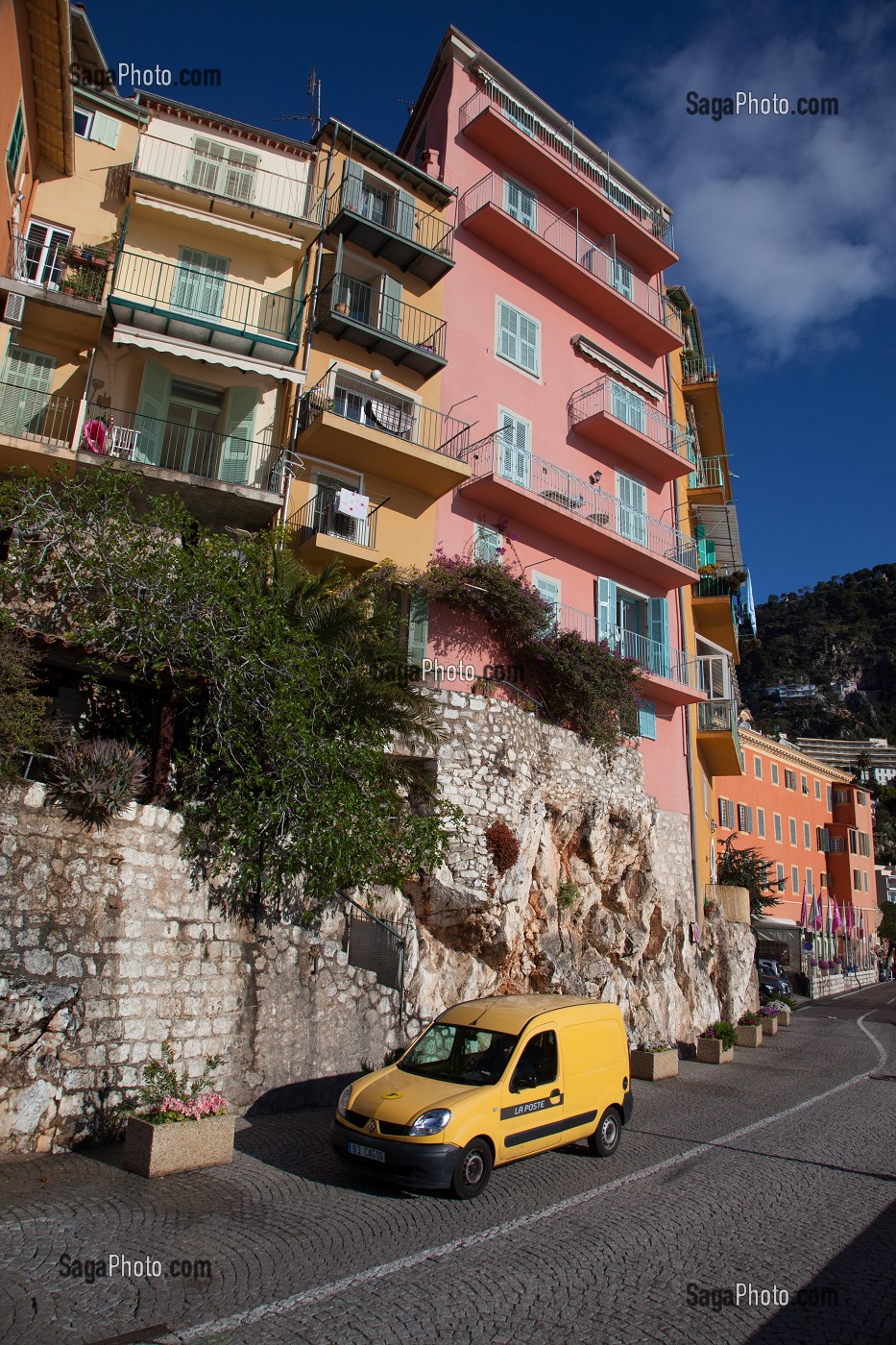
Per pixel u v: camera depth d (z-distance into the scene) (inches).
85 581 452.1
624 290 1061.8
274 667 461.1
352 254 777.6
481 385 861.2
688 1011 832.3
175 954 401.7
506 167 957.8
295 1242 266.4
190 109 724.7
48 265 665.0
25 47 593.0
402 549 751.1
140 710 509.0
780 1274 261.4
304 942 461.4
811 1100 569.9
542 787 692.7
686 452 1125.7
